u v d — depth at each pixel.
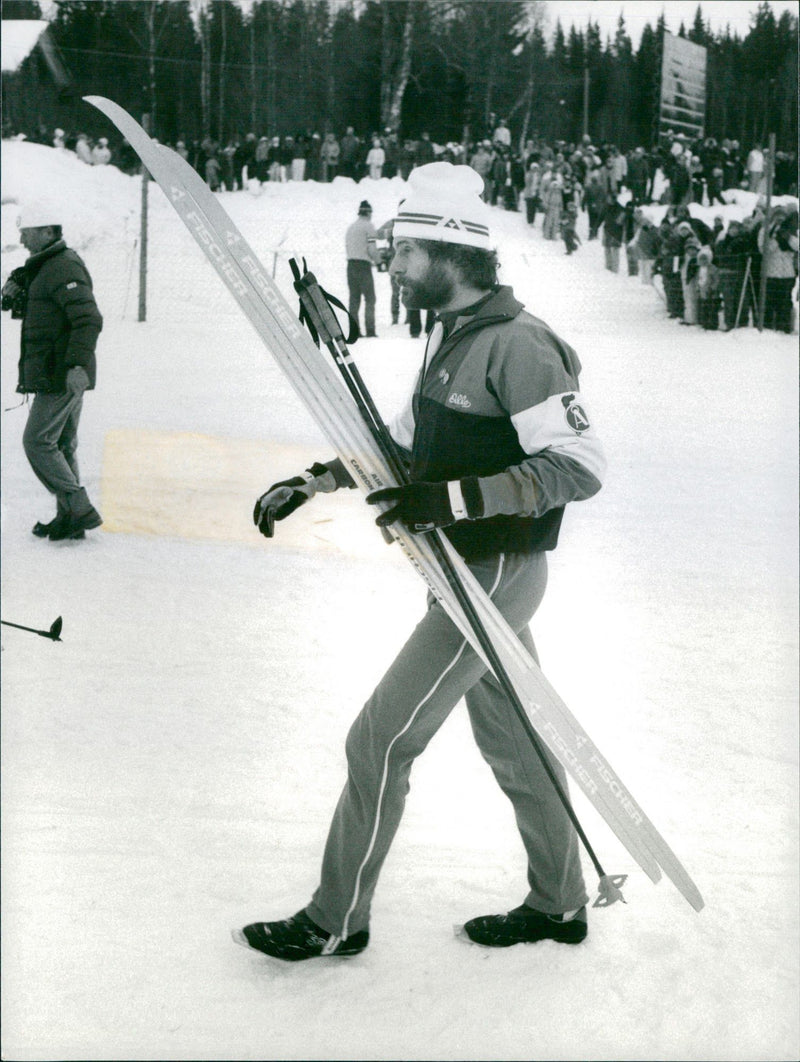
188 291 14.74
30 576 5.03
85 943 2.51
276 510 2.64
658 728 3.71
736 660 4.36
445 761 3.46
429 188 2.42
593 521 6.34
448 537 2.44
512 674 2.38
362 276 12.70
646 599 5.07
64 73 18.97
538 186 16.66
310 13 19.16
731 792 3.29
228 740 3.53
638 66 16.08
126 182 18.39
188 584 5.01
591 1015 2.35
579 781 2.41
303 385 2.41
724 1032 2.31
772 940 2.60
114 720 3.62
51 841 2.90
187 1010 2.33
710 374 11.41
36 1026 2.24
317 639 4.42
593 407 9.80
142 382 10.10
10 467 7.04
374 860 2.43
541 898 2.56
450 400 2.43
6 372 10.19
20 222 5.37
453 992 2.41
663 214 15.53
